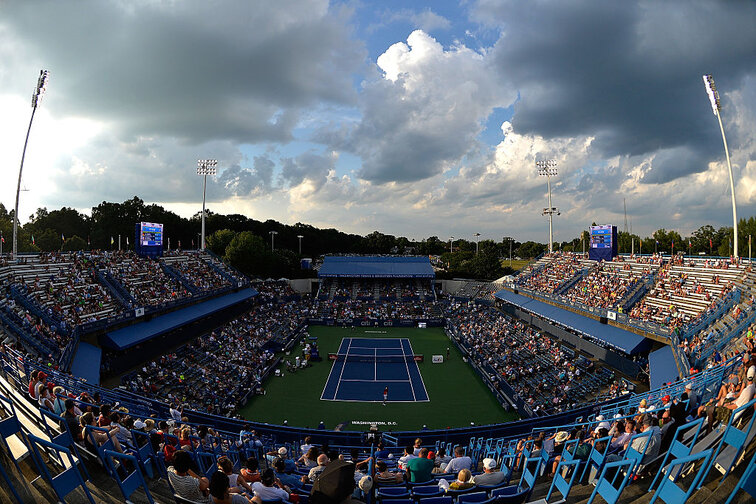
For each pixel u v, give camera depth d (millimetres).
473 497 11031
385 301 95625
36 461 8867
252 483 10695
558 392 41250
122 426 13742
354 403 45000
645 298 50781
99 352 39500
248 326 68250
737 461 8359
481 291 98438
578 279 66500
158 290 58875
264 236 165625
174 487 8758
